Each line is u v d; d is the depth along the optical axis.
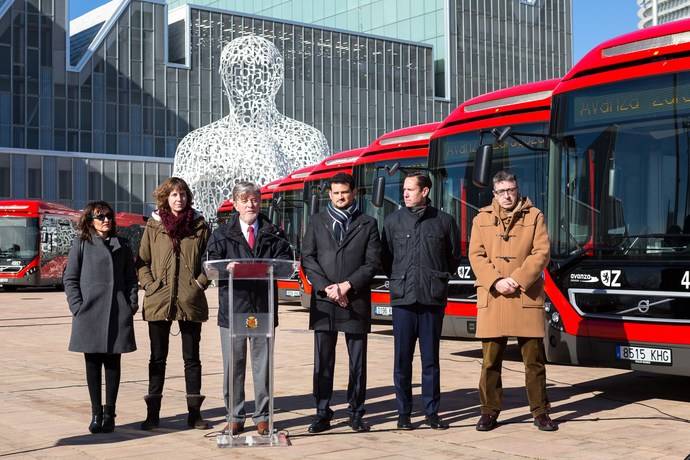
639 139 8.57
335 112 69.19
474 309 11.79
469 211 11.87
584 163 8.96
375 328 17.33
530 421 7.51
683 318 8.01
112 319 7.17
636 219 8.48
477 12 76.69
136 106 60.06
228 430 6.67
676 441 6.66
